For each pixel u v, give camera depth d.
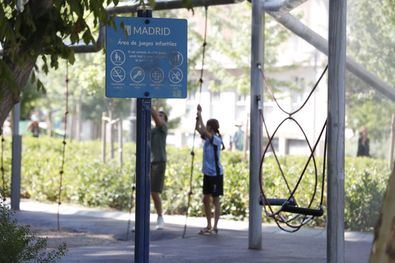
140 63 14.91
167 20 14.98
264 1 24.30
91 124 97.44
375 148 43.38
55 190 39.06
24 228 17.66
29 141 57.97
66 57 15.18
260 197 22.05
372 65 32.81
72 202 38.19
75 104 81.00
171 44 15.00
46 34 14.91
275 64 53.12
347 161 38.28
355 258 22.78
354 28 32.94
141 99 14.89
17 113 35.00
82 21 14.55
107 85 14.77
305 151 62.91
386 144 42.31
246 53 48.91
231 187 32.47
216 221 27.86
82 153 53.78
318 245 25.25
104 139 50.09
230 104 59.53
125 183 36.28
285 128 63.50
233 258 22.58
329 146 18.22
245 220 32.03
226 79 51.44
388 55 32.69
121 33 14.77
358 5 32.66
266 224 30.11
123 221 31.94
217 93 60.56
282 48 56.19
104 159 48.62
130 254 23.25
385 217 7.58
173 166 35.72
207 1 24.48
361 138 43.53
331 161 18.19
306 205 29.94
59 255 18.45
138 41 14.89
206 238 26.92
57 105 81.75
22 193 40.94
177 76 15.05
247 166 34.91
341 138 18.16
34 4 14.84
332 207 18.19
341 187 18.17
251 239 24.30
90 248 24.61
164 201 34.06
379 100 37.78
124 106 71.56
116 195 36.12
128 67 14.84
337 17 18.09
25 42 14.96
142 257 14.91
